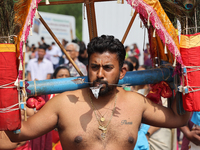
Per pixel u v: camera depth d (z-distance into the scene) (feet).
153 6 7.88
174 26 8.96
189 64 8.21
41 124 7.79
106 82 7.58
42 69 30.48
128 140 7.85
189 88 8.21
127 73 9.27
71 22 36.91
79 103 8.05
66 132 7.80
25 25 7.11
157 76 9.27
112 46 7.64
